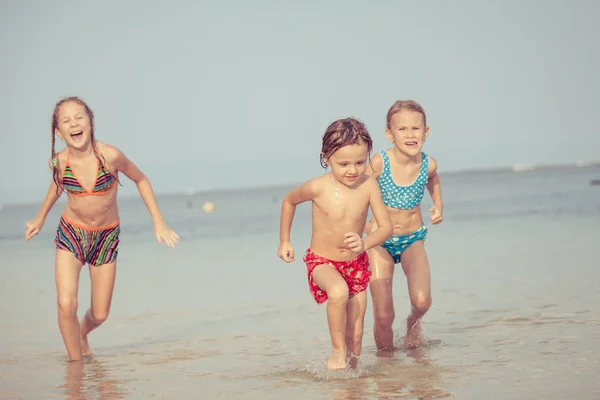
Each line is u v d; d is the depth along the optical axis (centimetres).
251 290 1077
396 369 590
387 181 720
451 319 777
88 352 738
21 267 1633
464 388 518
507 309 807
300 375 591
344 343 597
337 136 589
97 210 722
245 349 705
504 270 1095
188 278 1258
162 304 1009
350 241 570
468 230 1842
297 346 704
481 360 599
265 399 523
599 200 2670
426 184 778
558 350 613
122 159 730
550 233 1598
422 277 695
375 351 672
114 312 970
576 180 5431
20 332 856
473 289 949
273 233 2270
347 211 612
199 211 4841
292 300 969
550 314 764
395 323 793
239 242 1992
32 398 555
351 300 622
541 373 544
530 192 3853
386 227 621
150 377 614
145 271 1404
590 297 841
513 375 544
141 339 792
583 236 1484
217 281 1196
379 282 695
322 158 620
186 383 585
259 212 4003
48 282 1322
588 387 500
